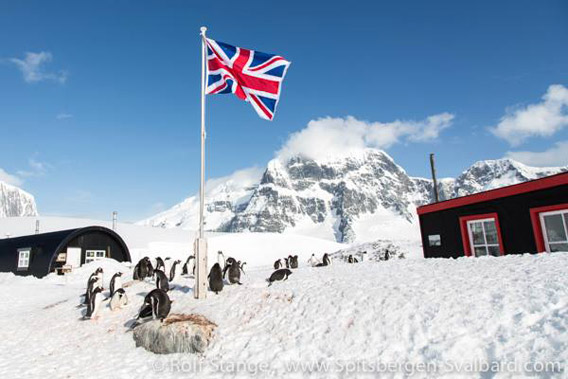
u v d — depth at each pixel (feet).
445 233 64.95
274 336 30.07
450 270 35.86
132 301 48.24
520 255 39.32
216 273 43.55
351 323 28.40
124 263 120.78
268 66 45.96
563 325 20.97
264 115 45.39
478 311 24.91
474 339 22.38
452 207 63.10
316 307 32.40
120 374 29.55
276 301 35.91
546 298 24.36
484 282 29.58
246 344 29.94
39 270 111.75
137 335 35.99
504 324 22.98
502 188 54.13
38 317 50.83
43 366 32.65
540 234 49.32
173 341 32.48
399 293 30.66
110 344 36.83
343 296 32.96
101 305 48.62
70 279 94.73
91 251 121.19
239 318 34.40
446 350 22.08
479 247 58.75
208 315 36.22
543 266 31.63
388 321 26.96
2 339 42.52
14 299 69.21
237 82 46.50
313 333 28.78
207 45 46.96
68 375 30.09
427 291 29.81
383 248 139.33
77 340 39.37
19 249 122.42
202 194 44.39
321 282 38.93
